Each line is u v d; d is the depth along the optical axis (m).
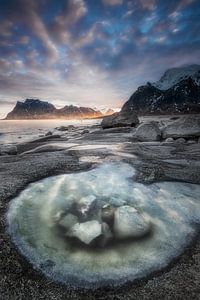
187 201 5.70
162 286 3.23
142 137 17.70
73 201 5.73
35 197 5.94
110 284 3.30
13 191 6.24
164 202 5.63
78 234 4.42
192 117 17.33
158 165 8.74
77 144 15.58
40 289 3.23
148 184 6.75
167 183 6.86
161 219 4.91
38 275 3.48
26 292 3.17
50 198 5.89
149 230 4.52
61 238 4.36
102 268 3.62
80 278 3.42
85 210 5.27
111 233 4.45
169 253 3.92
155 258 3.81
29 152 13.72
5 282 3.33
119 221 4.69
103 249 4.04
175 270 3.53
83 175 7.52
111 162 9.17
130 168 8.26
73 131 36.34
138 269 3.57
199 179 7.27
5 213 5.15
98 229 4.50
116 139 18.61
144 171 7.94
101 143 15.98
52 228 4.68
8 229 4.60
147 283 3.29
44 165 8.77
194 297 3.02
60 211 5.29
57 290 3.22
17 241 4.25
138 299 3.04
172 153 11.29
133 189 6.36
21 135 34.22
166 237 4.34
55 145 15.22
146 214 5.08
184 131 16.67
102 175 7.48
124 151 11.88
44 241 4.27
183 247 4.06
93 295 3.14
